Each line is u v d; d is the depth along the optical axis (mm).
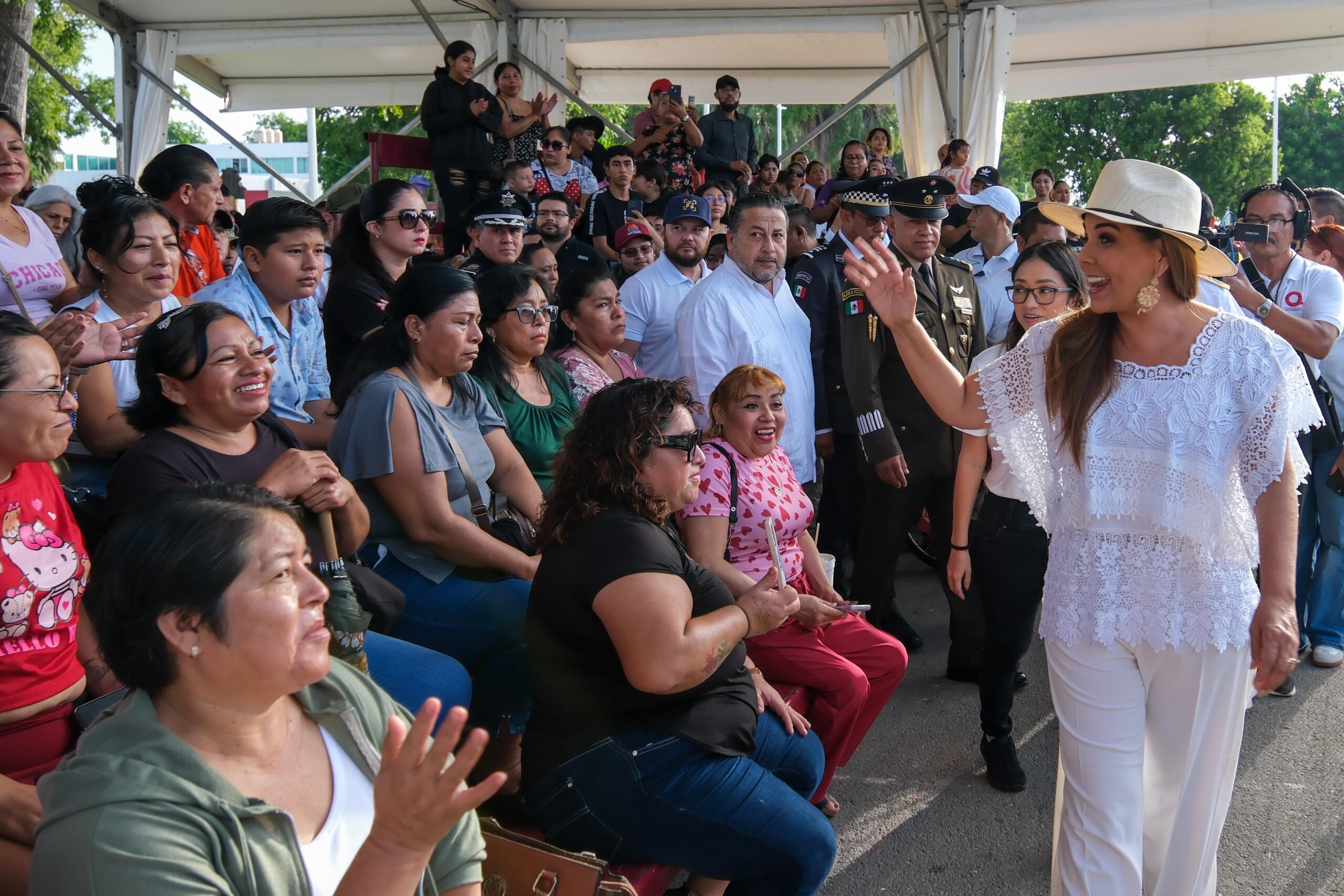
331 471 2518
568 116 12234
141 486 2541
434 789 1267
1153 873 2564
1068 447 2428
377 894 1308
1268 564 2350
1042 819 3516
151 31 10539
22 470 2221
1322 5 9109
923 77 9977
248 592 1466
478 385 3611
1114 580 2387
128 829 1353
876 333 4359
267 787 1549
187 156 4469
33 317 3779
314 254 3656
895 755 3988
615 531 2449
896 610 5035
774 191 9211
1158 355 2344
